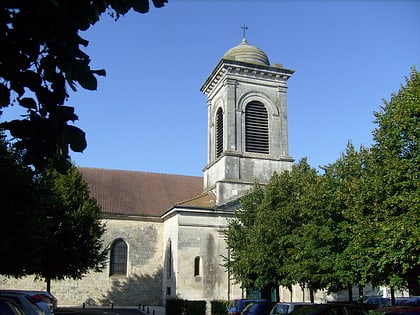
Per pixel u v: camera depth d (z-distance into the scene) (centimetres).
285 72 3806
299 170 2681
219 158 3638
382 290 4197
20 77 437
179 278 3195
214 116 3922
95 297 3716
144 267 3872
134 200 4119
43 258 2580
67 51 430
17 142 449
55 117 439
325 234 2011
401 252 1483
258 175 3553
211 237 3328
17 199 885
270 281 2530
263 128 3706
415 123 1579
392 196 1563
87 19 439
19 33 422
